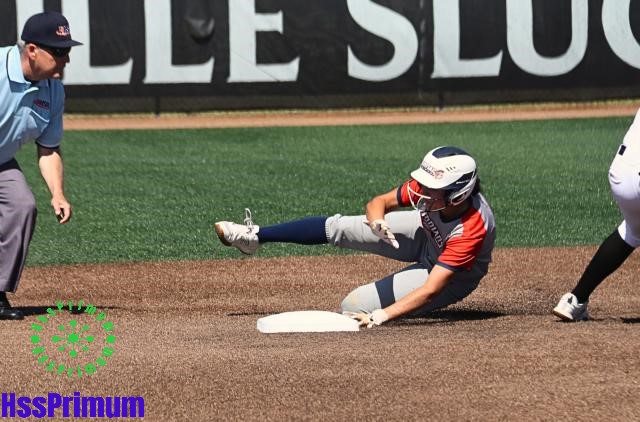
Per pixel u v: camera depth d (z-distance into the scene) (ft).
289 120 176.45
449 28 182.19
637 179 53.57
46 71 58.18
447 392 43.52
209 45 178.50
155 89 178.40
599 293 69.41
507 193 111.45
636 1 183.52
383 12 180.96
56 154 62.13
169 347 51.93
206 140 156.35
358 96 182.80
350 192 112.78
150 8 176.55
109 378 46.47
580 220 97.35
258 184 117.80
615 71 185.06
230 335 55.11
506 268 78.02
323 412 41.65
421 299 54.90
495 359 47.52
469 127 167.22
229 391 44.27
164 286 72.64
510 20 182.50
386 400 42.75
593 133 159.84
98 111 177.88
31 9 171.73
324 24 180.24
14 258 59.57
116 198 109.91
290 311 63.62
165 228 94.58
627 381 44.34
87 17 175.32
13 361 49.49
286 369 46.93
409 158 137.49
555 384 44.16
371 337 53.21
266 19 179.11
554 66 184.14
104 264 80.23
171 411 42.29
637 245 56.80
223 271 77.56
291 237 59.06
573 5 182.80
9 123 58.54
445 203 53.93
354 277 75.46
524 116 178.40
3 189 59.88
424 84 183.52
